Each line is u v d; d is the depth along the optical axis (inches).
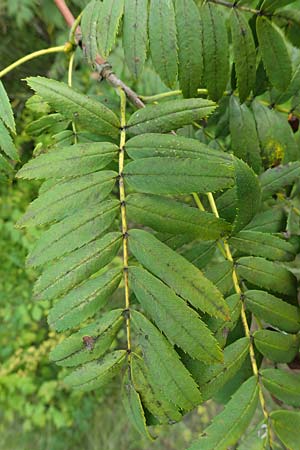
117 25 11.5
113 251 10.3
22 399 42.8
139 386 10.0
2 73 13.6
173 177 10.3
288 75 13.7
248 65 13.1
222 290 11.1
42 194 10.5
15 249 43.4
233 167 10.1
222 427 10.1
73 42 14.2
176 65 11.8
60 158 10.7
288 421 10.4
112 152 11.0
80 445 43.4
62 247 10.1
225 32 12.3
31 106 15.5
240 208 11.1
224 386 11.4
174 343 9.7
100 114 11.4
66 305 10.1
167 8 11.5
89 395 43.8
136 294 10.2
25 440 43.5
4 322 44.2
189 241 11.2
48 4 35.7
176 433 40.9
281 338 11.1
